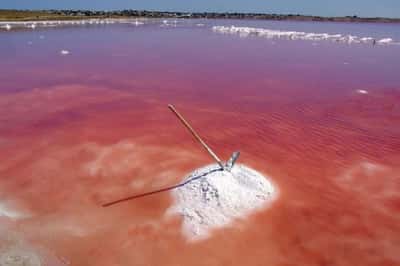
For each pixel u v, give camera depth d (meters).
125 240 5.93
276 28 59.44
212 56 27.02
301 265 5.50
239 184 7.11
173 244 5.82
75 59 24.69
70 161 8.87
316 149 9.78
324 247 5.91
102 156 9.15
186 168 8.46
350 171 8.54
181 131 11.03
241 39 39.84
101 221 6.45
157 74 19.94
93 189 7.56
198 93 15.81
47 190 7.50
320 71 20.84
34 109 13.12
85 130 11.00
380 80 18.30
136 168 8.49
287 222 6.46
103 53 27.92
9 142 9.99
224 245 5.81
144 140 10.24
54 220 6.47
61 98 14.69
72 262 5.43
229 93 15.79
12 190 7.48
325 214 6.77
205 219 6.29
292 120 12.15
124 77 19.03
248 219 6.43
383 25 74.88
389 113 12.91
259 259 5.57
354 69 21.42
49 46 31.41
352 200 7.30
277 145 10.02
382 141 10.34
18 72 19.78
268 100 14.62
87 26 59.44
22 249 5.67
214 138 10.48
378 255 5.77
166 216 6.52
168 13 117.06
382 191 7.67
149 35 44.47
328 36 42.00
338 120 12.15
